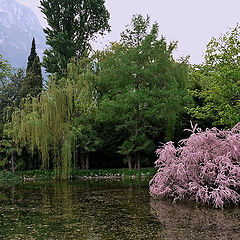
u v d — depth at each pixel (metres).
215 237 4.66
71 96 15.50
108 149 20.80
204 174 8.09
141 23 19.50
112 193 10.10
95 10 25.83
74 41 26.38
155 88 18.69
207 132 8.55
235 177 7.70
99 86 19.88
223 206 7.43
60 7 25.41
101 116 18.27
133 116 19.42
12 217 6.50
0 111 24.45
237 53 12.56
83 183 14.12
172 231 5.05
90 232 5.09
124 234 4.93
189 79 20.44
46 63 24.95
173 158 8.79
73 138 16.91
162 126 20.16
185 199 8.48
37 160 20.02
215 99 13.01
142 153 21.45
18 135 15.52
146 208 7.26
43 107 14.99
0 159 19.69
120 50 19.56
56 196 9.71
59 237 4.82
